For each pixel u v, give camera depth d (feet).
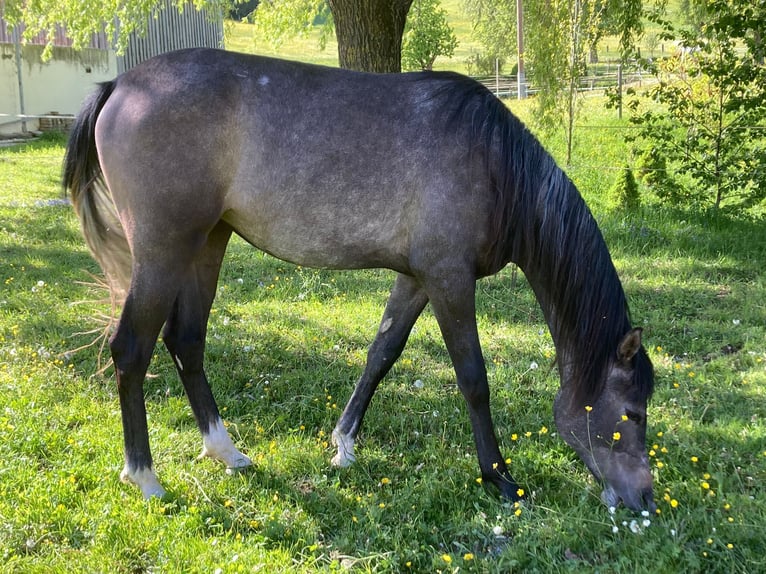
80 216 11.82
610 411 10.69
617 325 10.82
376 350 12.64
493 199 10.89
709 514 10.50
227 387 15.31
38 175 40.78
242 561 9.43
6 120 56.59
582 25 34.88
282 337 18.06
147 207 10.64
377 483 11.73
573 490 11.33
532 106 44.11
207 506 10.80
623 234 27.20
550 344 17.83
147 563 9.52
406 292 12.35
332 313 20.02
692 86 30.81
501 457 11.55
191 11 75.15
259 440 13.17
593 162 44.39
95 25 34.12
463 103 10.94
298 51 125.08
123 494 10.96
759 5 27.68
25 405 13.50
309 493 11.43
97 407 13.79
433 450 12.61
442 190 10.70
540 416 14.10
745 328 18.51
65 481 10.99
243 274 23.75
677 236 26.86
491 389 15.29
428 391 15.26
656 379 15.48
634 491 10.51
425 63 81.15
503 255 11.39
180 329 12.19
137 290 10.88
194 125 10.61
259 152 10.80
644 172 32.17
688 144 29.99
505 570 9.48
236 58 11.17
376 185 10.82
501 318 19.71
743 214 29.30
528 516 10.57
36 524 10.03
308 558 9.61
